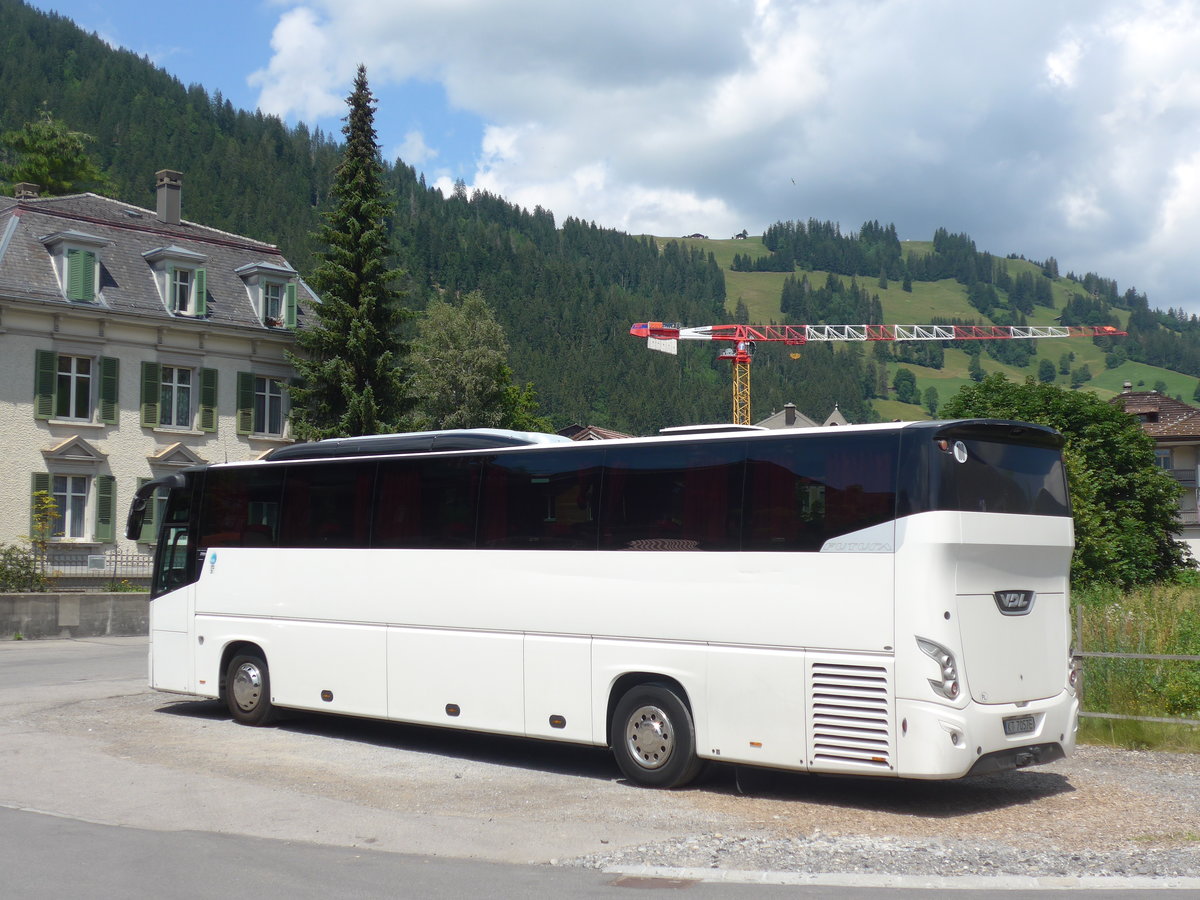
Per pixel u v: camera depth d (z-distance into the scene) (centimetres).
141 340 4347
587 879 788
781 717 1048
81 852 848
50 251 4222
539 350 19700
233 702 1541
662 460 1161
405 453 1401
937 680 975
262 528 1527
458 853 861
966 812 1013
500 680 1255
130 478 4288
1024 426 1071
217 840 893
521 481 1270
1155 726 1333
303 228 17325
